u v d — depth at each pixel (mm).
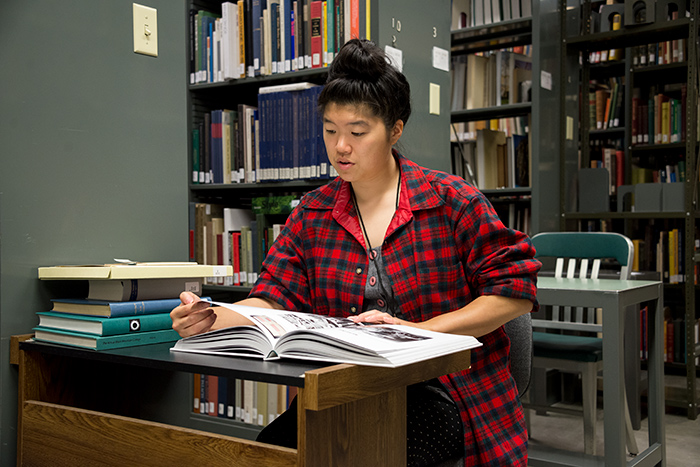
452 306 1277
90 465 1063
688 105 3486
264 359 933
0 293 1210
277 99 2674
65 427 1103
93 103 1377
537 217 3592
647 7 3506
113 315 1131
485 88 3871
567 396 3539
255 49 2768
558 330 3270
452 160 3910
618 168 4559
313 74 2621
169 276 1239
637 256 4238
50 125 1293
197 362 936
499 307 1194
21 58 1242
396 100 1188
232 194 3234
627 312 2998
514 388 1300
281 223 2900
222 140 2955
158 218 1521
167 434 945
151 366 978
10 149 1224
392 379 887
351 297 1295
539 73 3572
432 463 1170
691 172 3482
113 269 1151
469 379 1244
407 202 1283
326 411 833
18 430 1201
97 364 1354
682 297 4281
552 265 3533
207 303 1105
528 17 3617
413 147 2514
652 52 4336
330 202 1359
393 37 2428
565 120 3824
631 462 2121
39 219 1271
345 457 871
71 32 1334
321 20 2582
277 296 1358
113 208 1417
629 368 2990
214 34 2930
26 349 1201
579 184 3844
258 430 2713
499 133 3832
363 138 1174
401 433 1005
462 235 1268
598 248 2604
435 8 2666
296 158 2637
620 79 4961
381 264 1283
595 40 3754
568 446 2793
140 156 1479
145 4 1495
